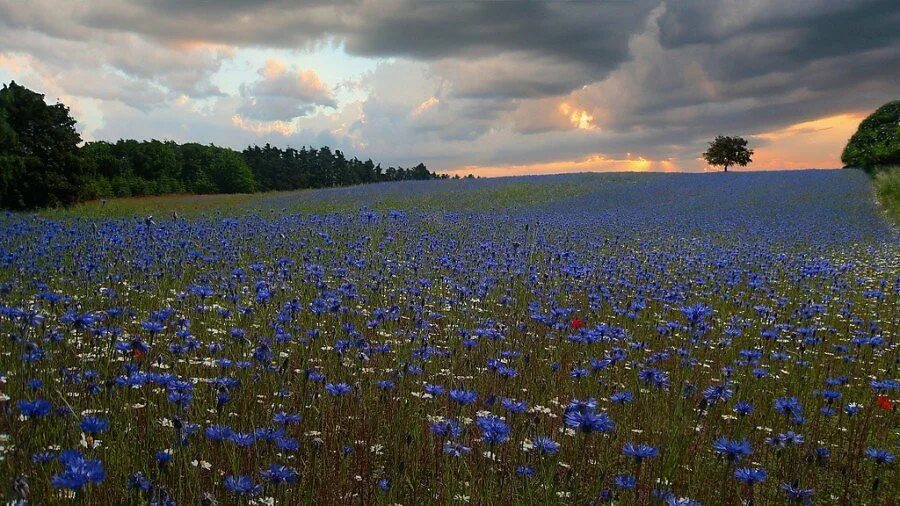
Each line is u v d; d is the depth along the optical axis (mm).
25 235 15195
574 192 42969
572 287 12789
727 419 6375
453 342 8273
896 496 5172
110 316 6777
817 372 8477
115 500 3980
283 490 4180
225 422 5309
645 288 12930
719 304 12906
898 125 51156
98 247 13297
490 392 6461
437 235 21016
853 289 15039
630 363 7840
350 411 5895
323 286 10102
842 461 5855
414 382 6551
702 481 5133
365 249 16312
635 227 26859
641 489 4766
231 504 4078
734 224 28594
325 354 7297
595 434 5535
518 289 12508
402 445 5309
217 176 100250
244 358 6590
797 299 13898
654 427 5949
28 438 4230
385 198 39438
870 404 7160
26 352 5305
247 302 9570
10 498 3439
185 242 14508
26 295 8984
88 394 5250
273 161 118750
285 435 4727
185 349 6066
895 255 20812
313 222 21828
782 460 5520
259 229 18844
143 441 4785
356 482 4738
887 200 35250
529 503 4266
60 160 39594
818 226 28297
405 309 9844
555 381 7043
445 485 4594
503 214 30859
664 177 53781
